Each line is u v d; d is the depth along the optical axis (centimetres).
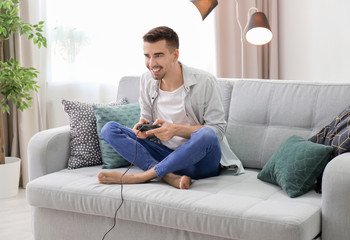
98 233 233
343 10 402
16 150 374
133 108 284
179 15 414
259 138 257
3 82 331
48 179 244
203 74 253
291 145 227
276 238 185
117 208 220
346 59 405
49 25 372
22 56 363
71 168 265
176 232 213
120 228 227
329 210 193
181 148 230
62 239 243
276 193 217
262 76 443
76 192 230
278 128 254
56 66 378
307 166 213
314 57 421
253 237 190
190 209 203
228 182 235
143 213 214
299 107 250
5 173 347
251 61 431
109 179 233
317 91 249
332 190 192
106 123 267
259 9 428
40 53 371
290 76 436
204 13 311
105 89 396
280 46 437
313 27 418
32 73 335
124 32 398
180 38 417
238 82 272
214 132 235
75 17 379
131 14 398
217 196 211
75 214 238
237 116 265
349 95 240
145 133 247
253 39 329
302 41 425
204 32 422
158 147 255
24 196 355
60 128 276
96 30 387
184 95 250
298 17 424
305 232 183
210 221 199
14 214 318
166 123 242
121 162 263
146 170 246
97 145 271
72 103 278
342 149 210
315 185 226
